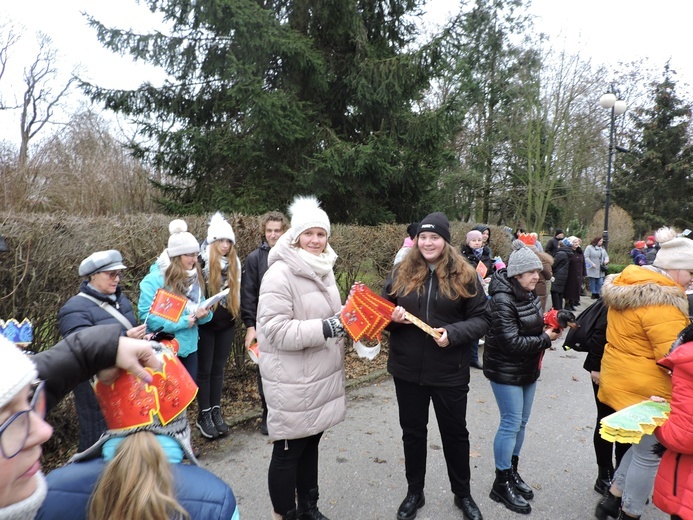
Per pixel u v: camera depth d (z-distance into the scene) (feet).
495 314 9.07
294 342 7.19
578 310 33.35
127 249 12.74
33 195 37.22
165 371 4.53
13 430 2.62
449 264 8.45
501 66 66.18
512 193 70.64
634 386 8.00
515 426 9.20
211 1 29.94
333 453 11.51
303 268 7.62
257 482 10.07
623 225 67.26
